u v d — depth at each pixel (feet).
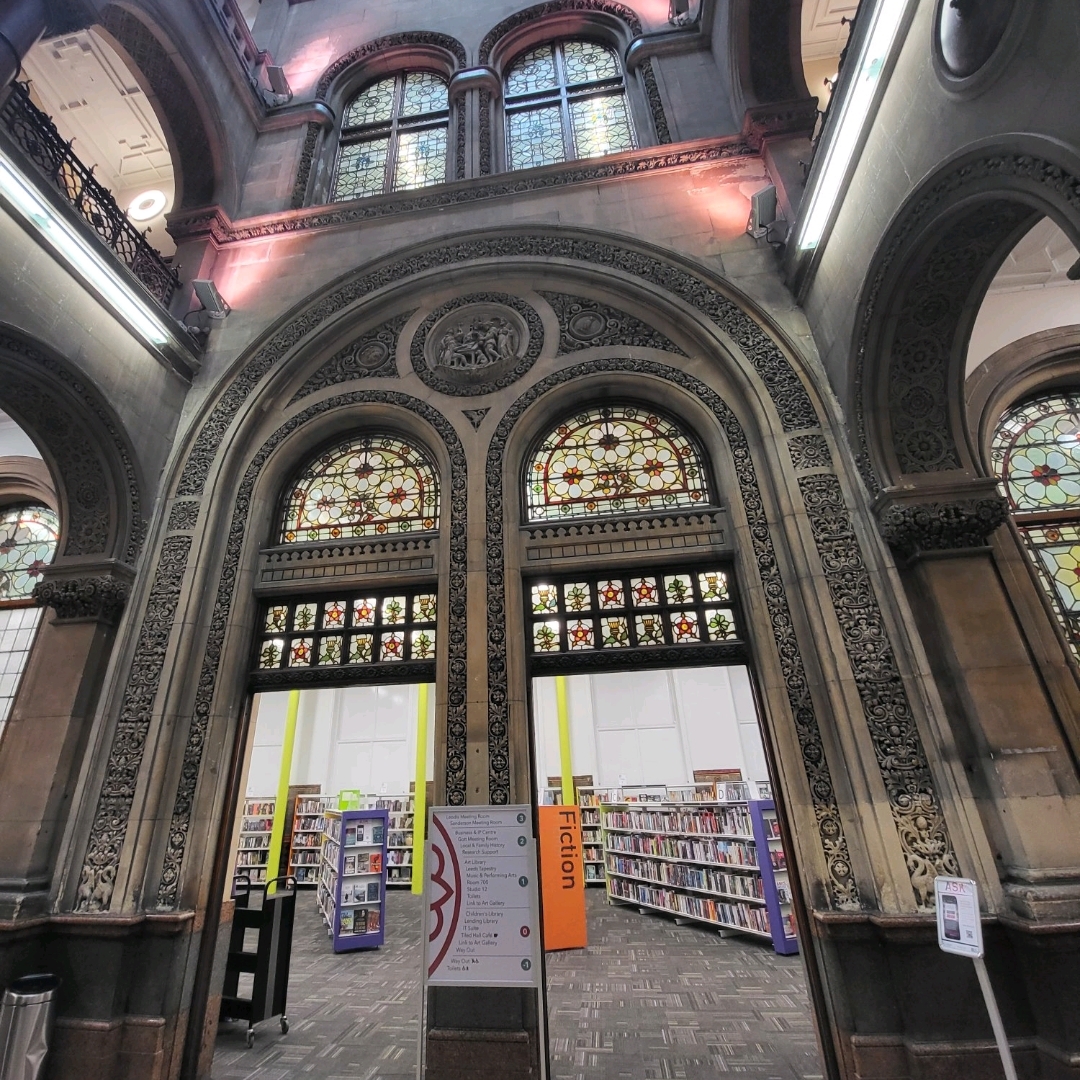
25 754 15.98
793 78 23.66
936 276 14.47
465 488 18.99
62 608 17.63
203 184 26.73
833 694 14.46
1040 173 9.71
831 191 16.87
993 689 13.43
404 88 32.12
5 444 24.99
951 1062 11.35
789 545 16.39
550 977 21.94
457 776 15.16
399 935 30.32
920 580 14.99
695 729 46.93
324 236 24.99
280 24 35.40
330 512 20.71
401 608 18.43
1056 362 18.98
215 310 22.67
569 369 20.56
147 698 16.78
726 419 18.83
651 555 17.54
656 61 27.71
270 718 50.90
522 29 31.24
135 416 19.15
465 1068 12.76
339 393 21.61
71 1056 13.12
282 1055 15.43
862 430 16.11
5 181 14.83
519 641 16.78
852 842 13.55
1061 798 12.36
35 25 15.71
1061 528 18.21
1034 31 9.29
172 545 18.90
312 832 45.19
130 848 15.07
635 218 22.65
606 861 38.73
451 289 23.02
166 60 24.62
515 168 27.35
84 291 17.62
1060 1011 10.98
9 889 14.37
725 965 22.93
